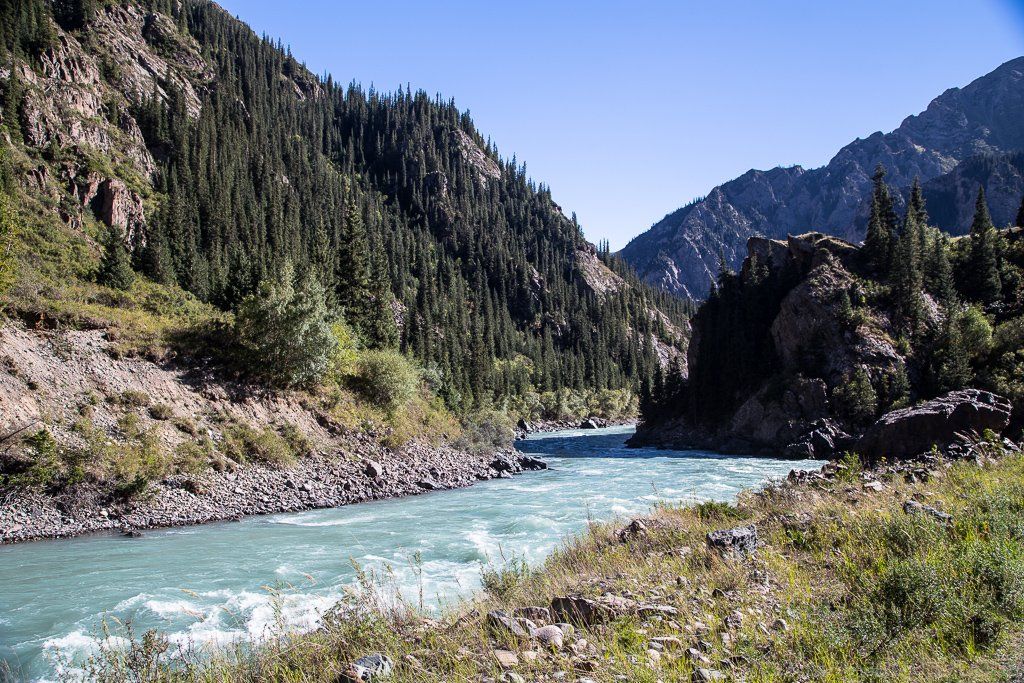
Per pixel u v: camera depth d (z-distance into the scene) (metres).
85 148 82.62
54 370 23.14
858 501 9.72
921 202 84.19
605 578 8.33
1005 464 10.84
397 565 14.08
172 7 184.50
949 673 4.11
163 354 28.16
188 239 78.88
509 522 19.81
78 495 19.27
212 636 9.05
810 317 64.38
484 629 5.82
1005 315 62.31
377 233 161.00
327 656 5.76
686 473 36.31
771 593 6.43
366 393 37.75
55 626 10.38
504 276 195.00
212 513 21.19
